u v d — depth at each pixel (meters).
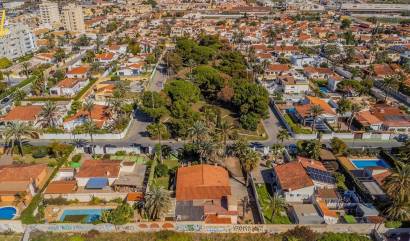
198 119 135.38
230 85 163.88
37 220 84.31
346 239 78.44
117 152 117.88
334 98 170.25
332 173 101.56
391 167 110.88
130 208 86.31
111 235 81.62
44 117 136.38
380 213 84.75
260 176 105.31
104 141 128.12
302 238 78.00
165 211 83.31
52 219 87.00
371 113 145.88
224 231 82.56
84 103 149.62
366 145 126.19
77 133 130.00
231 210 85.44
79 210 90.75
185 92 151.62
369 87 180.12
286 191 92.56
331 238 78.19
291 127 134.62
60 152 114.75
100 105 149.25
